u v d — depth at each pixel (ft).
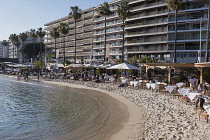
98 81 99.50
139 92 64.03
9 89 84.79
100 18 243.60
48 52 352.08
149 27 180.04
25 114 42.06
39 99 59.98
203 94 46.01
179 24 155.33
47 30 378.53
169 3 119.34
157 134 27.17
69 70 157.38
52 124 34.96
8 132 31.17
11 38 370.12
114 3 222.69
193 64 64.64
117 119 37.40
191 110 39.19
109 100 56.49
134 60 138.41
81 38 282.97
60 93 72.02
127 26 197.57
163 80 81.20
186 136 25.48
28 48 330.75
